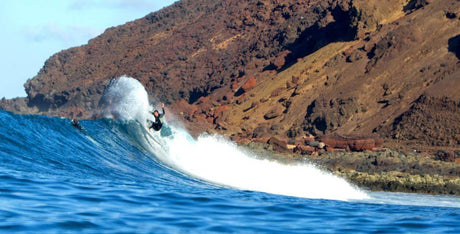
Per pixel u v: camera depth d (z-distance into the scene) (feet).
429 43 252.42
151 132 84.69
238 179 77.61
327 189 83.87
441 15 264.11
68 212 33.58
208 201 42.09
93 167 57.88
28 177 45.09
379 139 194.29
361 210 44.37
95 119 86.48
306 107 257.75
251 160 98.17
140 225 31.65
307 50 319.06
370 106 236.84
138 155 74.33
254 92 300.61
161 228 31.27
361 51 273.33
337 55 281.74
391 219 38.81
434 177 132.77
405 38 258.98
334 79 265.75
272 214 38.19
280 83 294.66
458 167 152.05
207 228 31.99
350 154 178.60
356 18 291.17
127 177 56.34
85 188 43.27
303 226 34.27
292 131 241.96
